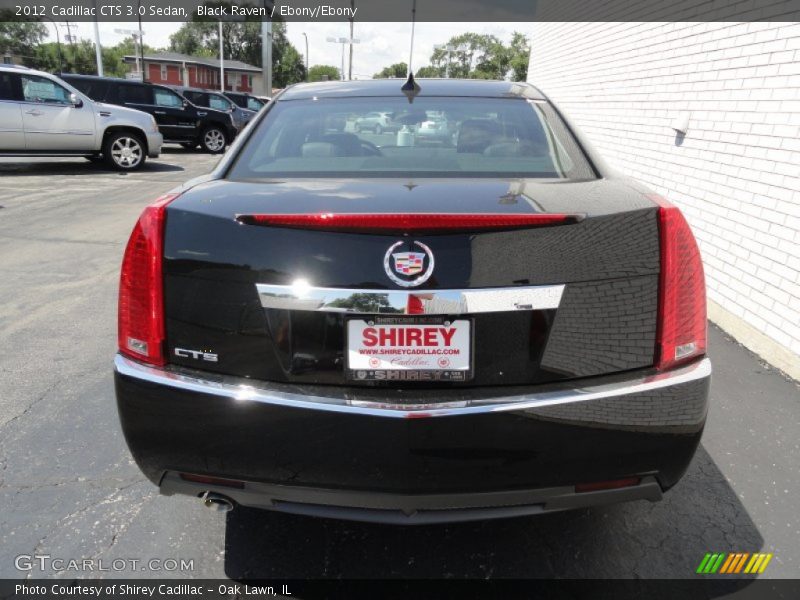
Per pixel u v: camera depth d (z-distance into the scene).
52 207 8.27
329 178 2.03
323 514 1.73
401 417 1.57
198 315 1.66
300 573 2.03
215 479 1.73
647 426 1.64
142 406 1.69
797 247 3.52
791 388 3.30
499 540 2.19
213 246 1.64
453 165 2.13
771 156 3.82
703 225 4.68
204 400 1.64
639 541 2.18
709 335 4.06
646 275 1.64
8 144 11.05
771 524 2.26
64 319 4.24
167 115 16.33
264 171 2.12
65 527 2.23
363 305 1.58
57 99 11.45
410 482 1.63
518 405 1.58
